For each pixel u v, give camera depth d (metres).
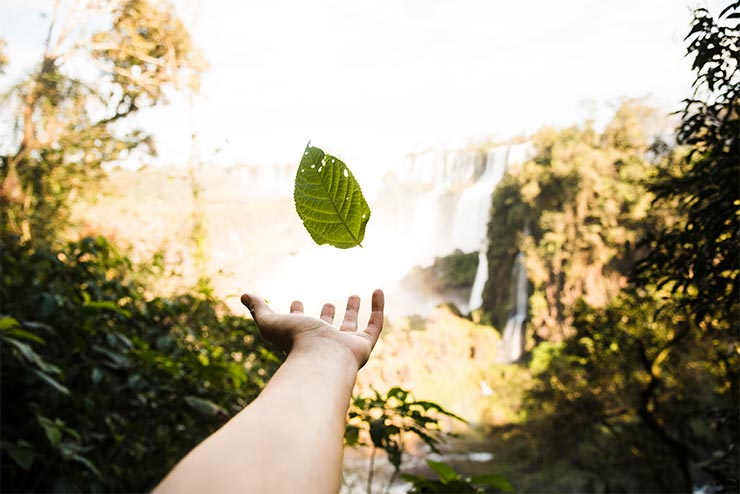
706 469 1.53
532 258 16.77
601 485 7.27
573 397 6.97
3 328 1.75
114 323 2.41
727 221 1.14
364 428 1.37
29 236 4.52
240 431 0.32
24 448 1.79
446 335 17.02
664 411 5.98
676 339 3.83
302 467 0.30
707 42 0.90
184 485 0.27
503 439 11.04
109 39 6.50
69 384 2.19
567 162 15.75
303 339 0.48
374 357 15.09
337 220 0.49
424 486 1.38
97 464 2.11
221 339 3.11
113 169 6.21
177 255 4.31
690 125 1.12
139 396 2.28
